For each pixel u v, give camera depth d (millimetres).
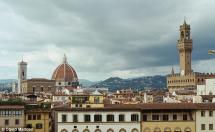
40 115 150125
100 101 151125
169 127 146750
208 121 148250
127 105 151500
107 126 145250
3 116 146125
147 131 146250
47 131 150125
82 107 148250
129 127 145750
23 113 147625
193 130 147125
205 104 151250
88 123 144875
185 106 148875
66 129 143875
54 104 184500
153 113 147500
